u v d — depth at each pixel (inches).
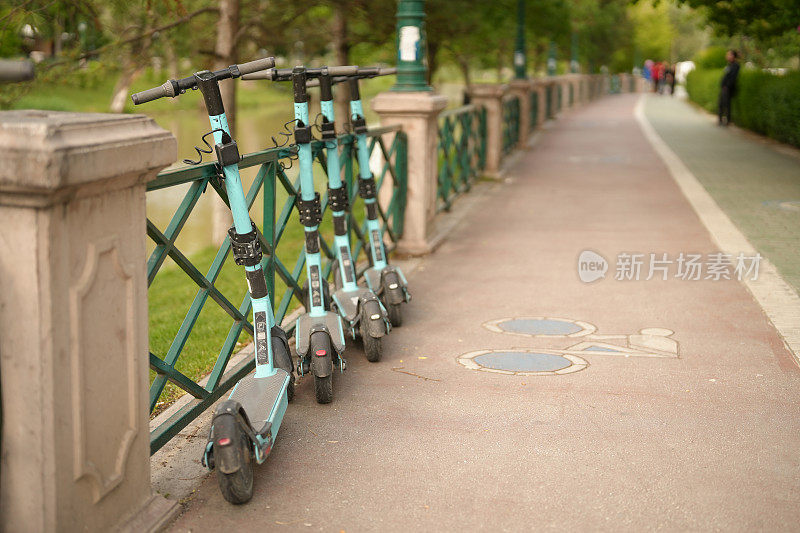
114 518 104.0
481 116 475.2
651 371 173.8
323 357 153.3
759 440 139.1
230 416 116.2
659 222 340.8
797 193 398.0
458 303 231.6
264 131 1056.2
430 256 291.7
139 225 104.9
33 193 84.7
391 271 209.5
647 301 228.4
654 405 155.0
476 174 470.6
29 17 257.3
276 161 173.5
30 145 82.6
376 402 158.6
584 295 237.0
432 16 438.0
